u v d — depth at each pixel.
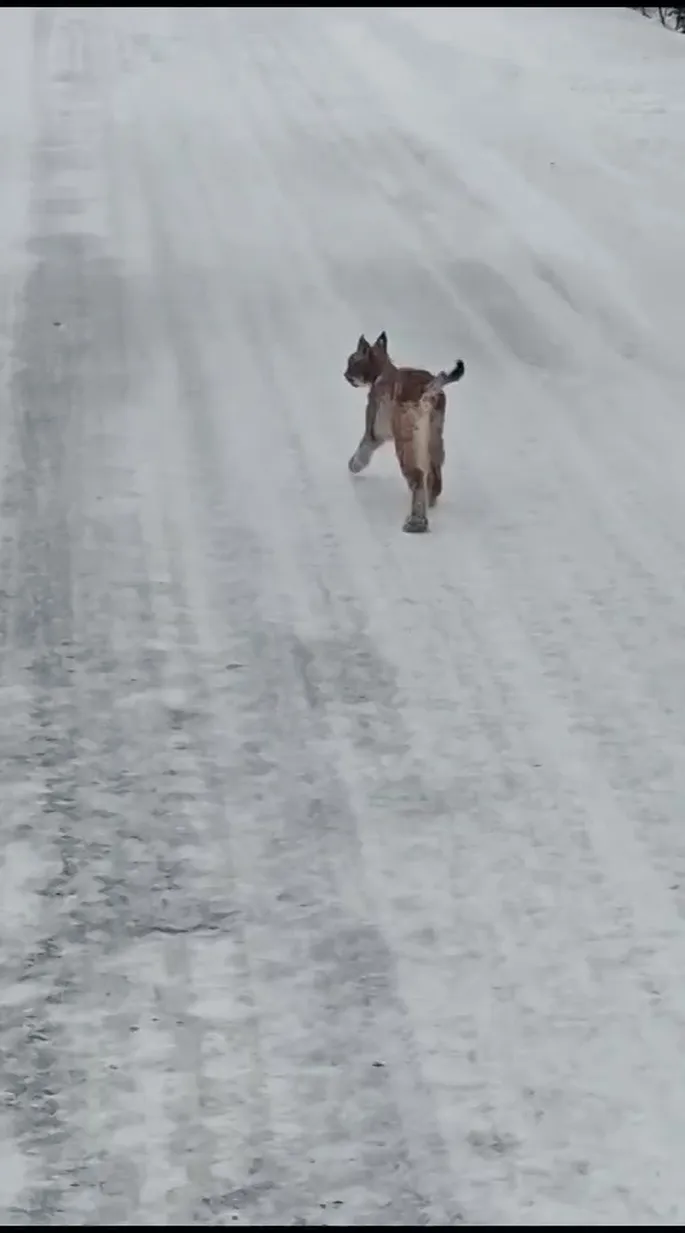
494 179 27.25
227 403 17.84
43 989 8.39
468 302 21.50
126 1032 8.07
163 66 36.66
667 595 13.13
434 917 8.92
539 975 8.45
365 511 14.95
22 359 19.27
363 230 24.70
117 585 13.24
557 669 11.87
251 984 8.41
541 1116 7.46
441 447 14.82
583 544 14.20
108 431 16.94
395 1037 7.99
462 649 12.18
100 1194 7.04
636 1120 7.43
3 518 14.61
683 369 18.95
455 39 39.09
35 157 28.91
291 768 10.49
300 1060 7.84
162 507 14.93
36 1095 7.64
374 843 9.62
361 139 30.08
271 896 9.13
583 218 25.05
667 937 8.74
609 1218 6.87
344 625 12.55
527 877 9.28
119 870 9.40
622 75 34.62
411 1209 6.94
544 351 19.70
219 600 12.98
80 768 10.52
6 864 9.46
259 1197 7.00
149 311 21.09
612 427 17.19
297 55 37.69
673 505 15.09
